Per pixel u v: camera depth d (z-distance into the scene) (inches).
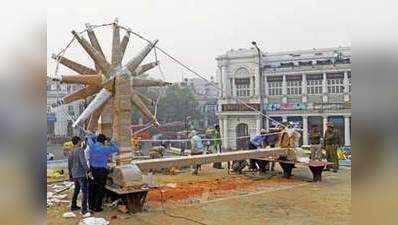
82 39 418.6
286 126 606.2
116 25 430.3
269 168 607.2
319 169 506.6
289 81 1828.2
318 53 1786.4
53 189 472.4
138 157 658.8
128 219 333.7
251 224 312.2
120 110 399.9
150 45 463.5
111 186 376.8
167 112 2084.2
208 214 348.2
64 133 808.3
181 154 788.6
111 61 426.9
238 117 1839.3
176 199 412.2
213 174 585.3
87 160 367.9
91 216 344.2
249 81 1845.5
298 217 330.6
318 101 1754.4
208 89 2426.2
